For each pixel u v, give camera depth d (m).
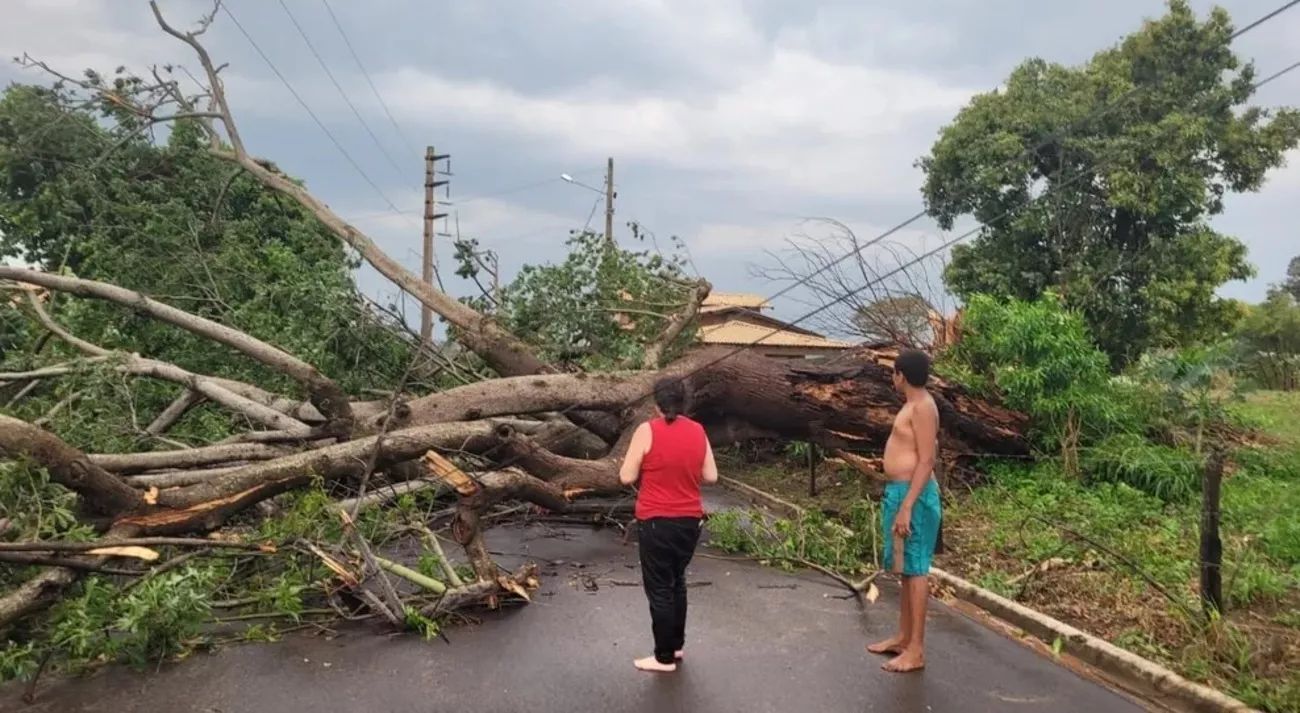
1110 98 17.91
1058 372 9.55
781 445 13.22
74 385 8.06
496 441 7.64
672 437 4.86
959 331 10.66
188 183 11.62
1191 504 8.52
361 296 9.91
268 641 5.37
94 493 5.90
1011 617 5.93
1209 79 17.89
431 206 23.14
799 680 4.79
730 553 7.86
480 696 4.55
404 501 6.86
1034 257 18.83
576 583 6.78
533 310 10.41
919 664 4.97
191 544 5.56
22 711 4.38
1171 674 4.78
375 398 10.14
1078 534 6.83
